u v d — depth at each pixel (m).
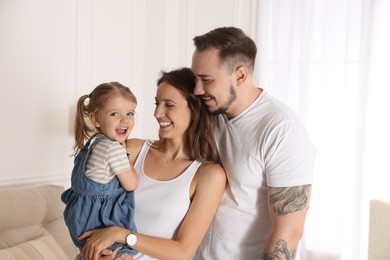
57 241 3.06
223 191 1.93
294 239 1.80
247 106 1.92
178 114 1.89
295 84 3.91
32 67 3.37
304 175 1.80
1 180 3.22
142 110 4.40
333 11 3.73
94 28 3.83
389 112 3.54
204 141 1.93
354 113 3.67
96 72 3.88
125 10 4.12
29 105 3.37
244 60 1.88
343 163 3.71
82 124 2.06
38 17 3.38
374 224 2.88
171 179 1.92
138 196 1.92
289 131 1.82
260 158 1.86
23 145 3.35
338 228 3.73
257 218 1.93
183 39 4.41
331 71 3.75
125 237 1.76
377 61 3.55
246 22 4.13
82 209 1.90
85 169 1.94
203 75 1.86
